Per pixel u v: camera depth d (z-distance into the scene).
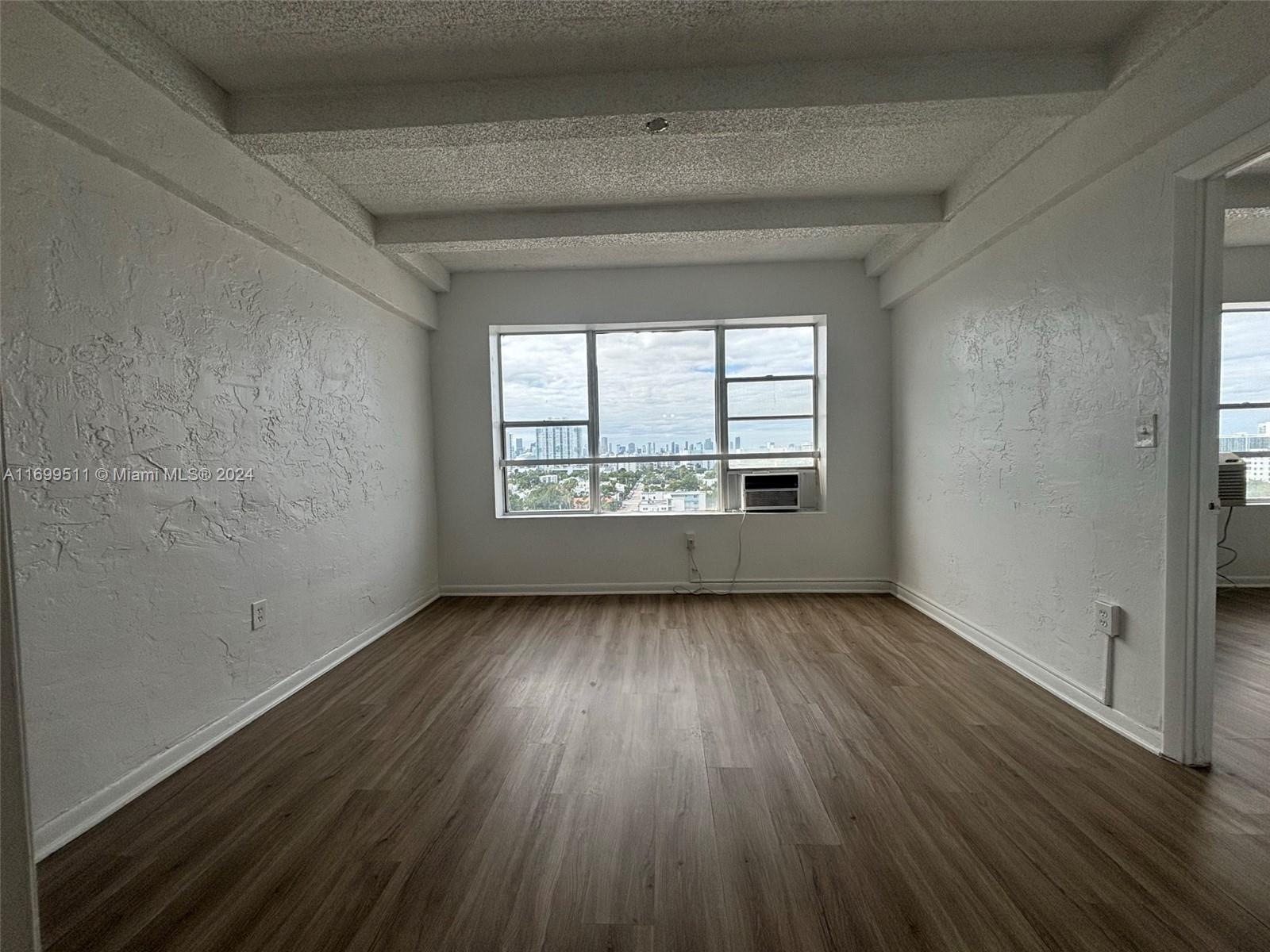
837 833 1.67
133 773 1.92
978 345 3.19
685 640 3.45
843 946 1.29
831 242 4.00
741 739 2.23
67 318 1.73
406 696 2.71
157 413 2.05
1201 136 1.81
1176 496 1.95
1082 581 2.43
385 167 2.82
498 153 2.72
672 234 3.44
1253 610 3.74
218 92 2.17
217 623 2.31
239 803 1.87
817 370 4.71
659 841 1.65
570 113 2.20
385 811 1.81
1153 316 2.03
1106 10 1.89
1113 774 1.93
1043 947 1.27
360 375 3.48
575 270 4.48
